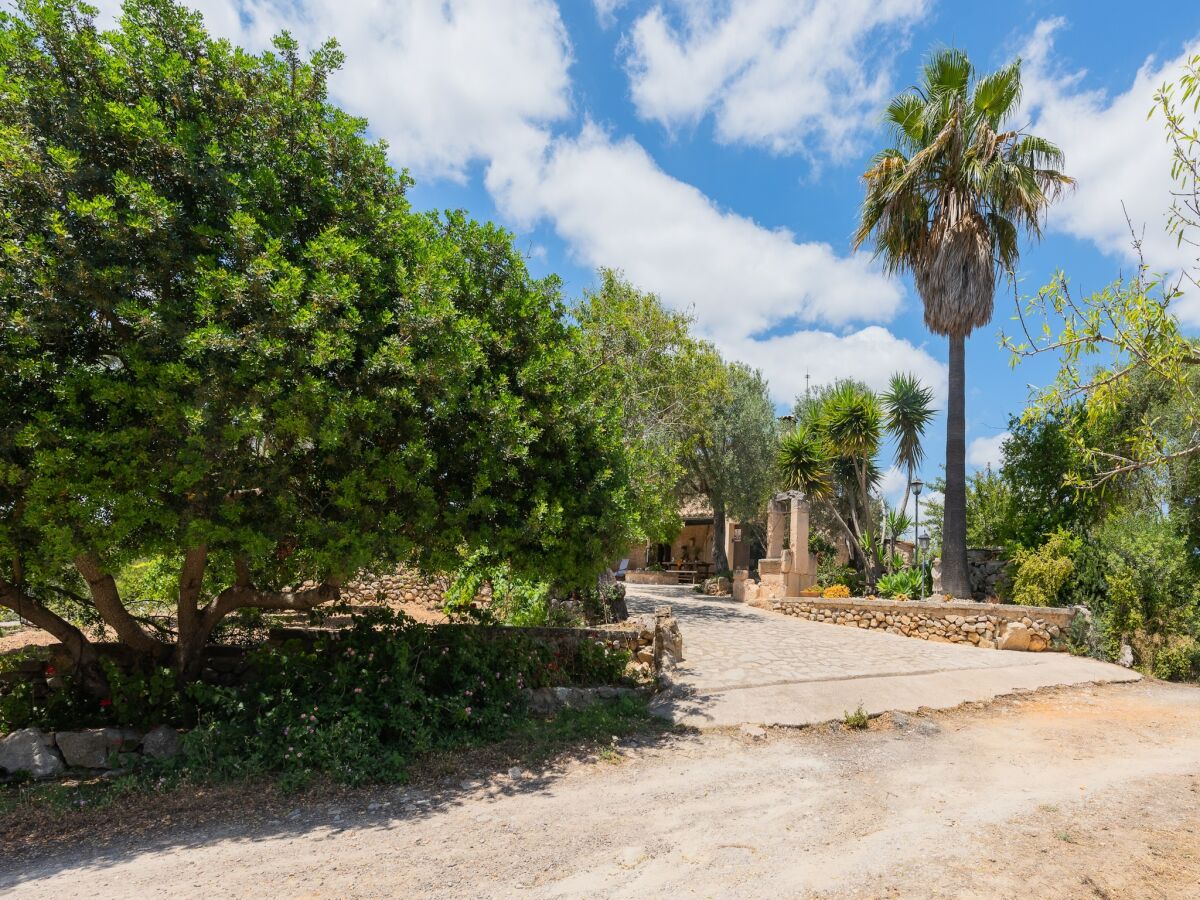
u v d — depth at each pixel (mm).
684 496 25906
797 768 6625
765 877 4250
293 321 5270
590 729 7566
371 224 6738
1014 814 5461
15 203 5082
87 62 5648
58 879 4168
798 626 15367
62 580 7395
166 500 5715
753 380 25391
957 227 15461
